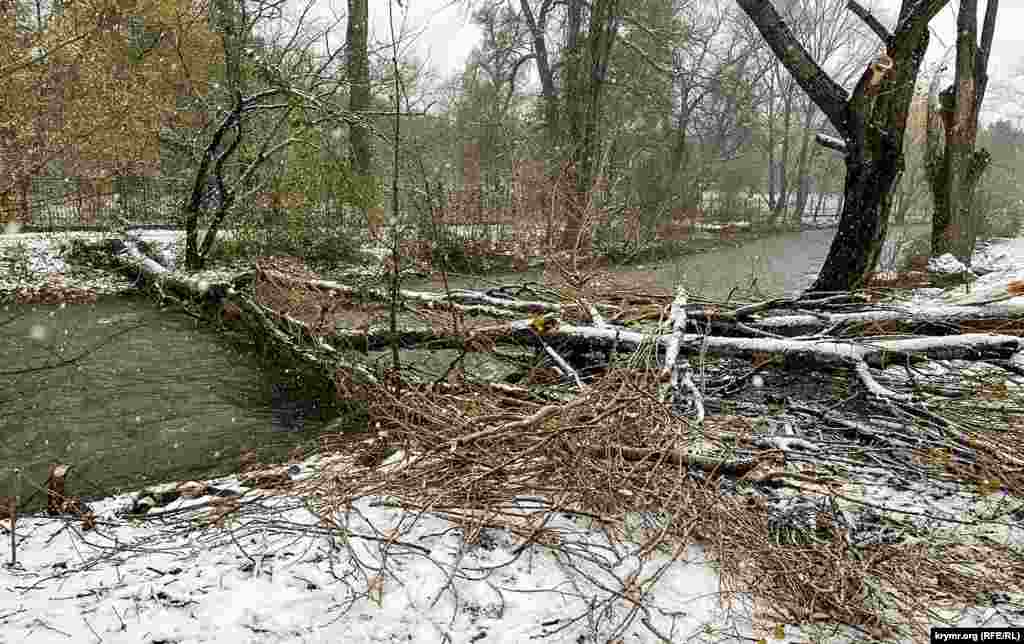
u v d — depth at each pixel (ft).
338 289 25.54
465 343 20.70
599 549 11.34
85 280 37.09
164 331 29.19
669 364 16.94
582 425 12.81
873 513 12.54
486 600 9.80
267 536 11.33
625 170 64.69
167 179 49.93
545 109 84.12
